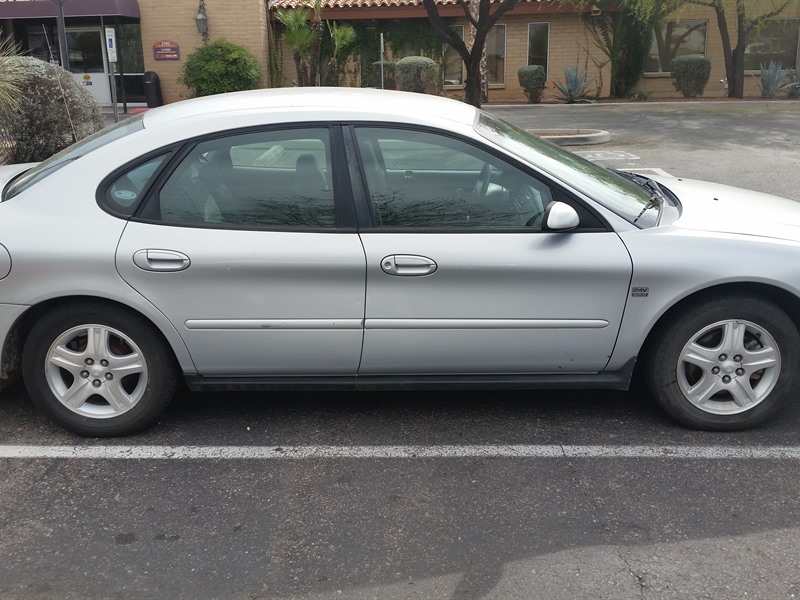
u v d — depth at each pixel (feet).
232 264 11.73
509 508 10.77
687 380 12.66
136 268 11.69
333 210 11.94
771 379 12.49
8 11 64.75
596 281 11.89
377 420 13.43
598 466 11.82
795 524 10.34
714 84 78.89
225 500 11.03
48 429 13.11
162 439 12.76
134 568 9.57
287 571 9.50
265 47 70.69
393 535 10.20
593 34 74.84
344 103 12.56
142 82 71.15
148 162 12.03
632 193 13.01
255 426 13.23
